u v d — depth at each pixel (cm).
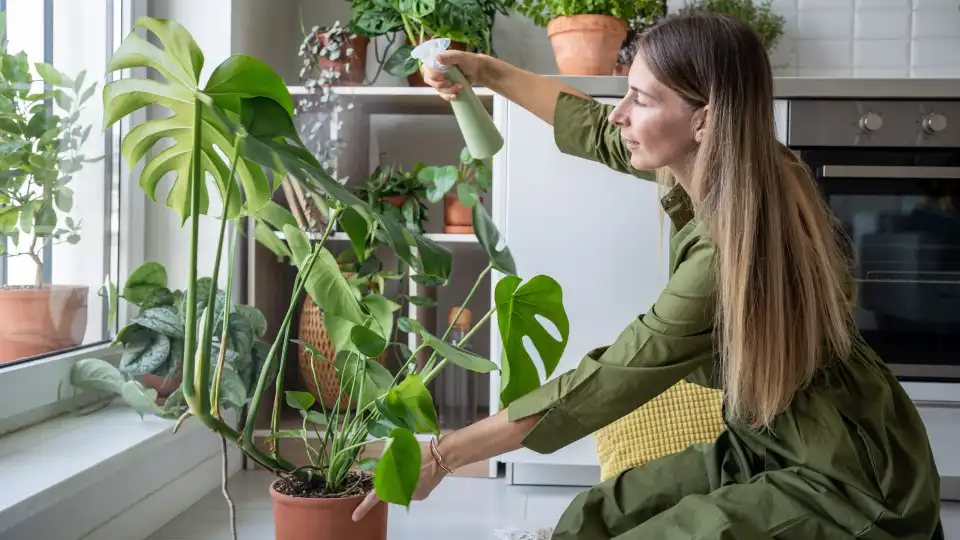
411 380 106
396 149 248
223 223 102
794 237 111
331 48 204
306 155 96
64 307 166
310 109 201
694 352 111
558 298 119
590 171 197
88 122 174
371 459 114
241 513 172
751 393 110
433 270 103
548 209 198
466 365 110
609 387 109
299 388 236
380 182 204
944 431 198
